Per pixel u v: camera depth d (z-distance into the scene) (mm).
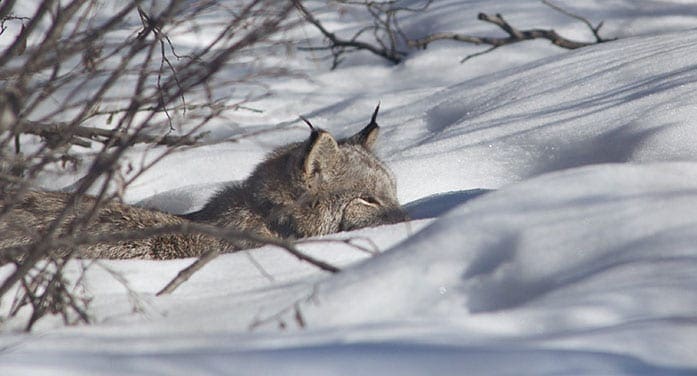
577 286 6562
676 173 7816
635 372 5336
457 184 13477
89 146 12461
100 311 8086
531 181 7777
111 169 8133
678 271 6543
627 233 7098
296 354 5559
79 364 5664
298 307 6781
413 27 21750
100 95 8312
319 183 11984
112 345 6281
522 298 6727
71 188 13141
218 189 14031
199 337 6309
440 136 14867
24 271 7766
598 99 14367
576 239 7109
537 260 6965
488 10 21562
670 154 11883
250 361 5508
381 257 7414
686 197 7434
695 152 11758
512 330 6066
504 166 13641
